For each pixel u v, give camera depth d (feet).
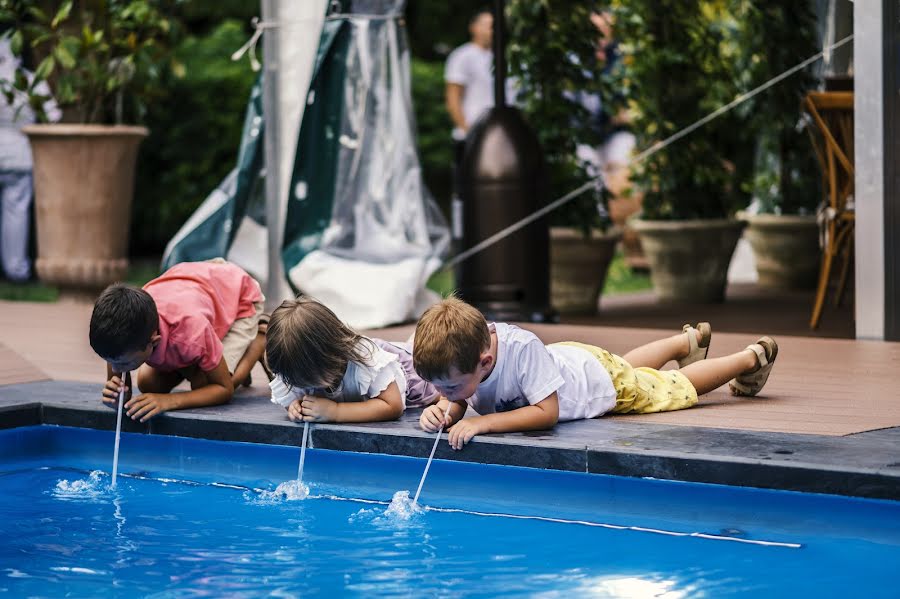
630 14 26.18
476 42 34.37
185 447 13.46
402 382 13.07
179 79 38.83
